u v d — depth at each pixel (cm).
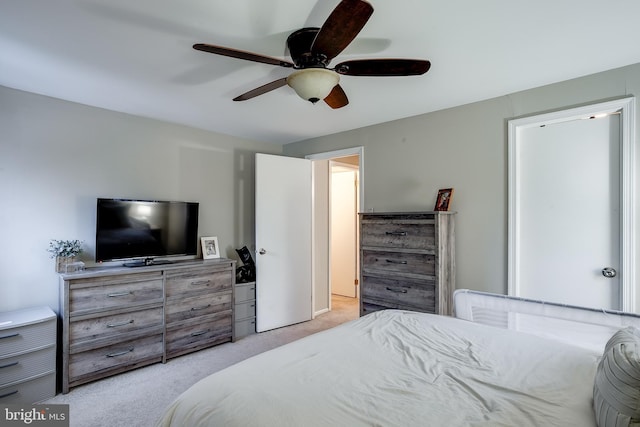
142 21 166
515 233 259
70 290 242
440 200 293
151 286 285
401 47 191
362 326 189
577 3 152
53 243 269
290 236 407
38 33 177
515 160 259
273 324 388
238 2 150
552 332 204
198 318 316
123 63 213
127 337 270
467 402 111
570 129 240
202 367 282
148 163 330
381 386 121
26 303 259
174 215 330
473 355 149
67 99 278
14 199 256
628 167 214
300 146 434
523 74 228
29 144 263
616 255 221
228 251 398
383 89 254
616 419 88
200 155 372
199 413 109
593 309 192
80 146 288
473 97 271
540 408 107
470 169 283
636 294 210
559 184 244
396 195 332
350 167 516
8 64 214
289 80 175
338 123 349
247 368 134
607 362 101
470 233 282
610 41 186
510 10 157
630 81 214
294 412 104
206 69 221
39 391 226
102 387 246
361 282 312
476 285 278
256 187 381
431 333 177
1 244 250
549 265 247
